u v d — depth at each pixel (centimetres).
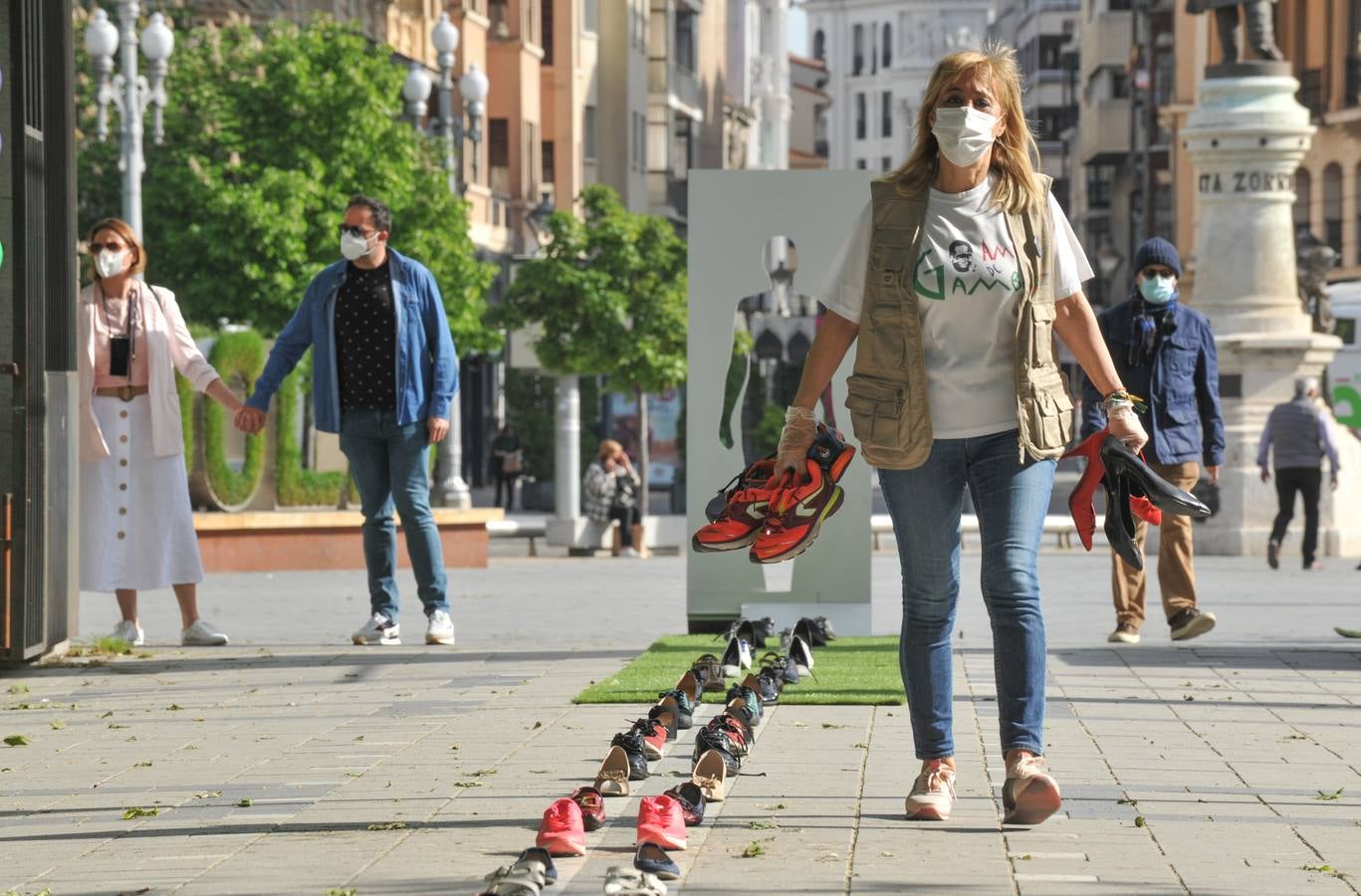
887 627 2727
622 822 1205
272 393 2403
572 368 5984
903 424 1228
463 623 2888
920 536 1241
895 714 1697
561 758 1470
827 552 2470
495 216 10312
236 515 4356
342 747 1547
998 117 1222
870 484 2475
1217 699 1823
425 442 2402
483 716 1714
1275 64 4984
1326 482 4894
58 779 1423
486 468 10744
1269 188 4959
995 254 1220
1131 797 1298
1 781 1418
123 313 2394
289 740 1591
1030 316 1221
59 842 1186
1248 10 5009
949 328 1228
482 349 6906
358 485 2416
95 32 5097
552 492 8388
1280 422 4394
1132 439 1265
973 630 2634
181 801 1314
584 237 6066
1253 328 4950
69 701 1866
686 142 13462
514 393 8400
